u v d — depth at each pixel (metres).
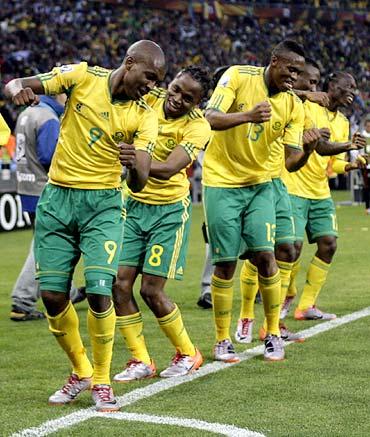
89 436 4.99
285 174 8.59
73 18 39.41
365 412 5.45
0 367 6.81
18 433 5.05
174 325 6.47
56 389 6.12
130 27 41.16
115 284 6.40
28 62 35.34
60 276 5.62
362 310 9.22
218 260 6.92
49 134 8.82
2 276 12.16
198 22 44.47
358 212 22.25
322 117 8.93
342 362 6.85
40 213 5.64
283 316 8.88
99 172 5.52
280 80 6.73
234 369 6.66
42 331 8.30
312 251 14.52
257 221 6.96
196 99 6.30
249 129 6.81
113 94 5.39
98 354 5.55
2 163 18.09
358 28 49.41
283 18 47.53
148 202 6.49
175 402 5.72
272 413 5.43
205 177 7.07
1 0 38.03
